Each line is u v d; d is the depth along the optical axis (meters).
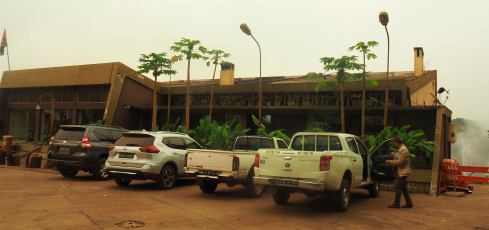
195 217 8.55
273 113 21.89
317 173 9.12
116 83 23.44
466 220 9.08
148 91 25.80
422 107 16.56
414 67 24.78
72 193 11.43
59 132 14.96
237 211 9.49
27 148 24.66
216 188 13.71
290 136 21.94
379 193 13.42
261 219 8.62
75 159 14.27
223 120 23.72
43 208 9.02
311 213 9.54
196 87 25.08
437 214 9.78
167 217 8.43
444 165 14.25
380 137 15.54
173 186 13.84
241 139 13.39
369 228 8.05
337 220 8.78
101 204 9.73
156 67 19.23
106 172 12.84
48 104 26.50
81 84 24.48
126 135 13.13
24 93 27.91
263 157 9.84
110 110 23.00
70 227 7.25
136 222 7.85
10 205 9.32
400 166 10.60
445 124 17.41
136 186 13.56
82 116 24.92
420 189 13.88
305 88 21.39
